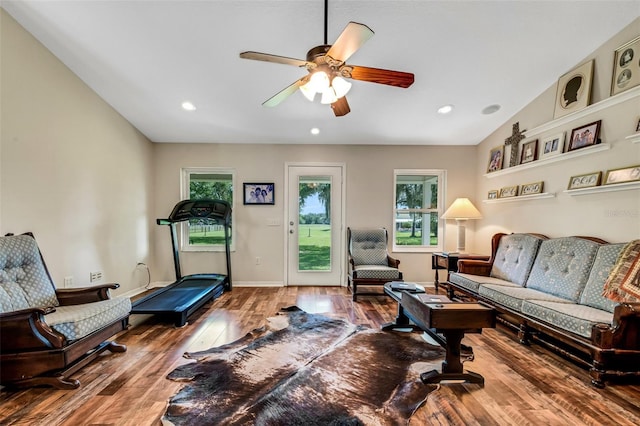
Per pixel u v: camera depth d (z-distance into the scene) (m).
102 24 2.31
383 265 4.16
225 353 2.25
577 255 2.54
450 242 4.57
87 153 3.09
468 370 2.03
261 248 4.52
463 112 3.58
